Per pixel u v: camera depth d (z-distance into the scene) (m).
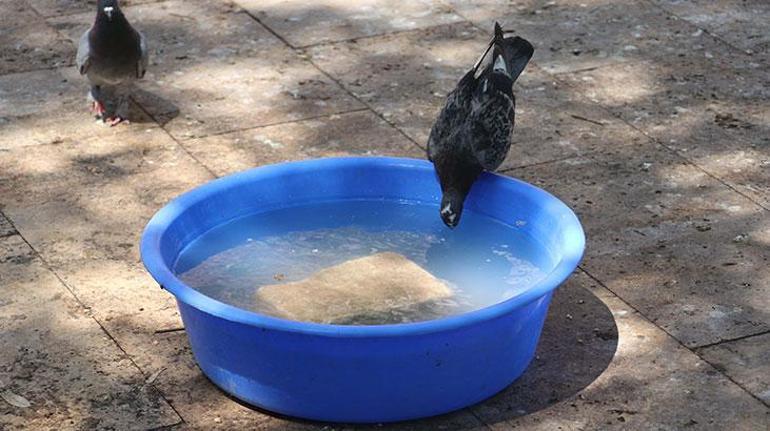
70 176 7.00
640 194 6.89
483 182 6.22
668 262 6.25
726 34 8.91
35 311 5.80
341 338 4.72
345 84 8.12
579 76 8.27
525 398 5.26
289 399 5.03
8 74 8.18
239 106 7.83
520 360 5.25
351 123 7.65
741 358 5.52
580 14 9.20
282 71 8.29
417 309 5.64
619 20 9.11
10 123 7.58
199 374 5.40
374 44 8.68
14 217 6.58
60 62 8.36
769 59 8.55
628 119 7.74
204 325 5.06
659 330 5.71
